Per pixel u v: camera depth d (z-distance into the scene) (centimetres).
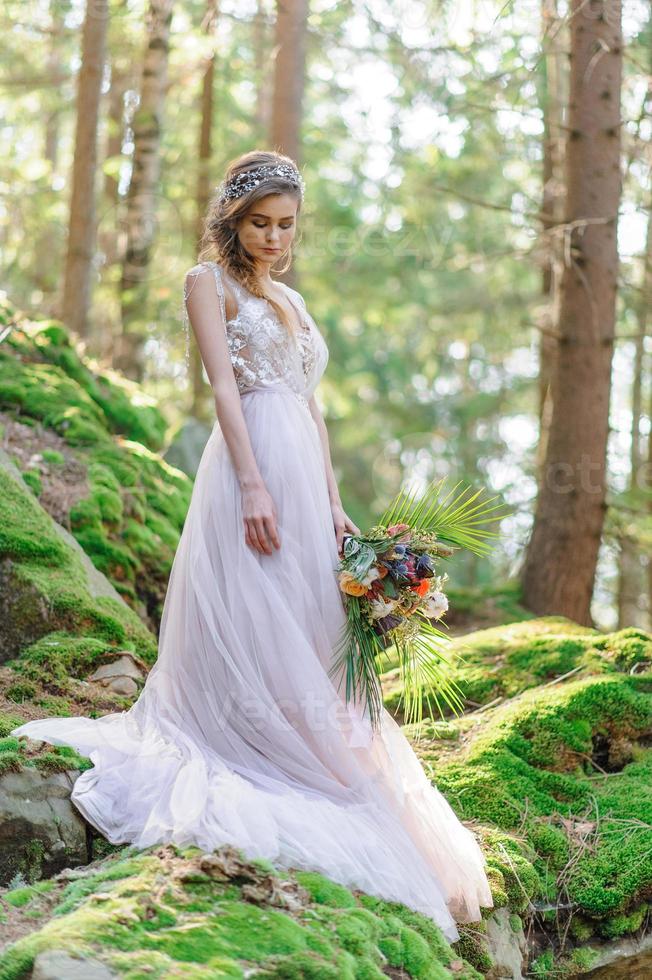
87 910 265
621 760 454
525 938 364
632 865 386
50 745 344
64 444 609
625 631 518
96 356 1043
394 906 316
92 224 950
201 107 1156
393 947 290
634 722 455
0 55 1245
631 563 1287
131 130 1048
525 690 491
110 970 242
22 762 330
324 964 260
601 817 412
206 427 784
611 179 765
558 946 374
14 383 627
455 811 405
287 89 941
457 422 1938
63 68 1366
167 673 364
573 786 425
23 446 588
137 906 268
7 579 457
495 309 1351
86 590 474
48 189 1203
